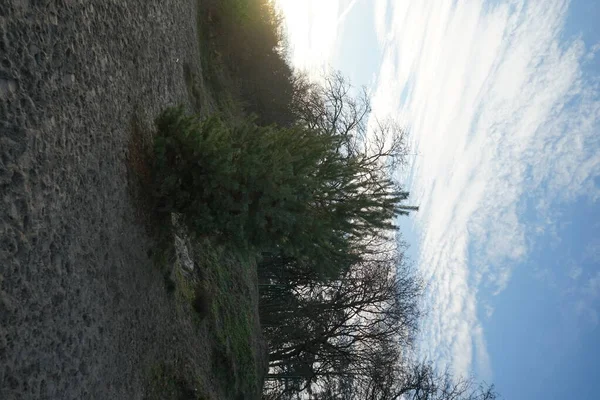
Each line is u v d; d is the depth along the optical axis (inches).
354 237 288.7
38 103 163.9
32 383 156.3
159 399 264.8
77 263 185.5
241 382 424.2
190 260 379.9
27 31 159.6
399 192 296.2
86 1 202.5
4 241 145.1
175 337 302.8
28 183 156.8
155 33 309.4
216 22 700.0
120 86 236.7
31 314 156.5
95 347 198.4
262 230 254.2
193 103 451.2
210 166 243.3
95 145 203.6
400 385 720.3
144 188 250.5
